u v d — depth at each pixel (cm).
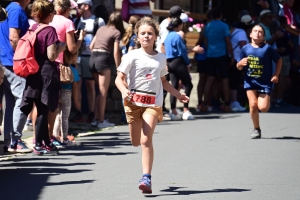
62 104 2592
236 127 3198
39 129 2370
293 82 4547
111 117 3625
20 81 2388
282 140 2778
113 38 3119
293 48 4484
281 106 4353
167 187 1864
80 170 2114
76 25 3300
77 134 2980
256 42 2761
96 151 2495
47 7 2308
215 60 3875
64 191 1816
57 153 2420
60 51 2302
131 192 1802
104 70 3136
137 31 1834
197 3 5056
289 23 4753
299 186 1875
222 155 2398
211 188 1847
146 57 1814
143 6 3647
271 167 2159
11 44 2344
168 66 3491
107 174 2052
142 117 1805
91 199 1723
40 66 2291
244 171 2092
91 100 3338
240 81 4222
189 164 2219
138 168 2152
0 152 2445
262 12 4072
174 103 3550
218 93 4209
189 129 3136
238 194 1770
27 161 2273
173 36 3469
